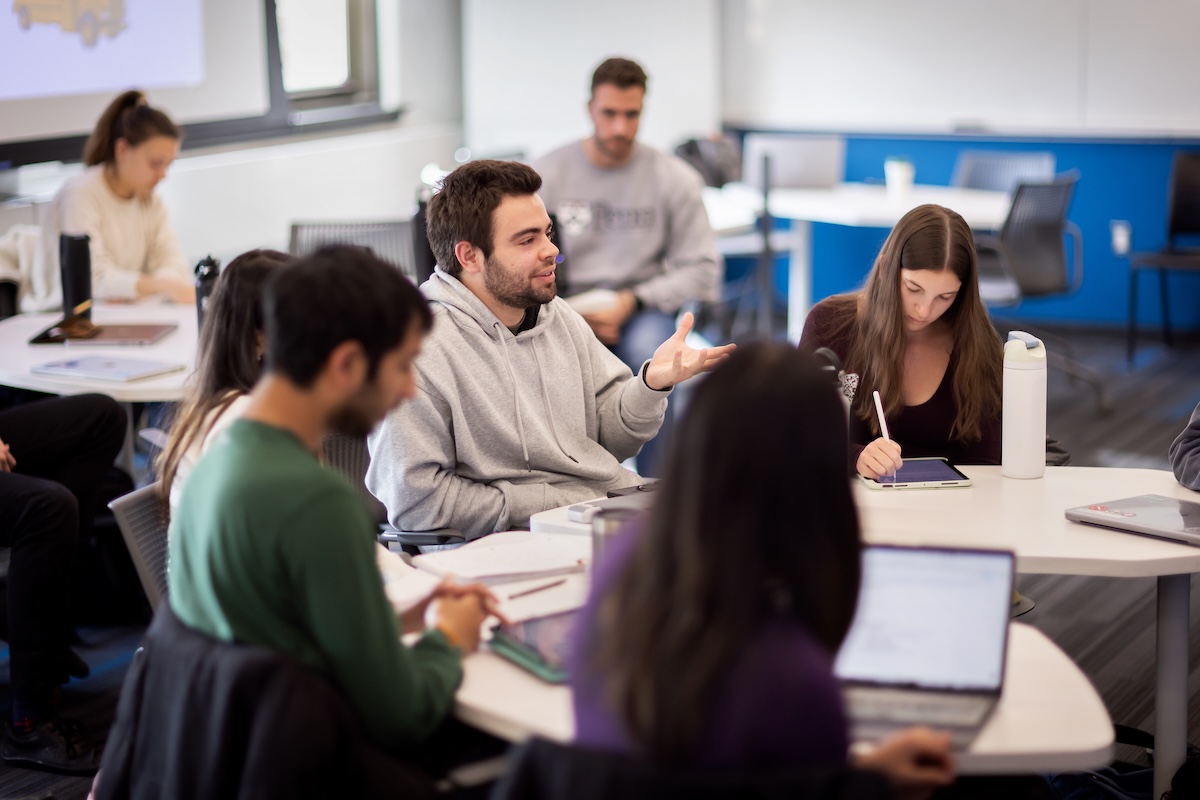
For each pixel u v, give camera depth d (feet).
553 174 13.93
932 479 7.73
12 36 16.03
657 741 3.67
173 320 12.30
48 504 8.79
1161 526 6.74
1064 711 5.02
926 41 22.63
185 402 6.75
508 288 8.00
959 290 8.36
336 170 21.54
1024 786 5.41
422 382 7.87
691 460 3.80
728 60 24.22
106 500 11.07
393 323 5.06
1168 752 7.34
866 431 8.63
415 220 12.03
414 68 23.66
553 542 6.82
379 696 5.01
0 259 13.24
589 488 8.42
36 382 10.28
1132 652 10.66
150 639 5.33
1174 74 20.98
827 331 8.76
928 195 20.16
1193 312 21.83
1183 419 17.02
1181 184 19.54
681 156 20.94
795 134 24.00
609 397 8.71
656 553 3.81
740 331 22.34
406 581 6.13
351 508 5.04
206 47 18.97
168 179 18.25
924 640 5.09
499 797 3.92
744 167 24.20
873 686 5.13
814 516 3.76
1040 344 7.83
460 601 5.71
